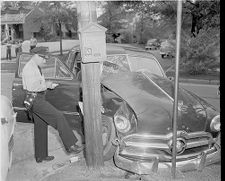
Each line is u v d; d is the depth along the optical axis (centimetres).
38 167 452
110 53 614
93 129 418
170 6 2042
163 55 1989
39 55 453
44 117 449
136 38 3338
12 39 3503
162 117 415
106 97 473
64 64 593
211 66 1595
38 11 3055
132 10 2550
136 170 398
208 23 1891
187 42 1611
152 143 402
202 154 416
